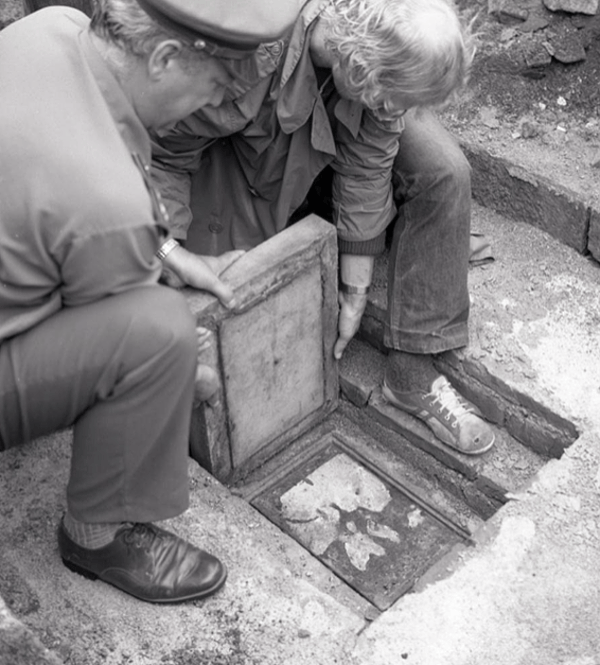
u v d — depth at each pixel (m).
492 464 2.77
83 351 1.83
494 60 3.20
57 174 1.70
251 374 2.65
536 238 3.04
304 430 3.01
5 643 1.83
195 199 2.62
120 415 1.90
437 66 2.10
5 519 2.38
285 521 2.83
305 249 2.54
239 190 2.58
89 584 2.26
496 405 2.78
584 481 2.43
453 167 2.50
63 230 1.70
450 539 2.80
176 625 2.20
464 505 2.87
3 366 1.84
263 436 2.86
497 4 3.23
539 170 2.98
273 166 2.48
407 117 2.55
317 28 2.19
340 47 2.12
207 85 1.91
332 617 2.22
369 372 2.98
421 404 2.79
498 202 3.10
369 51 2.08
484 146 3.06
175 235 2.46
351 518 2.85
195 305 2.38
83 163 1.71
